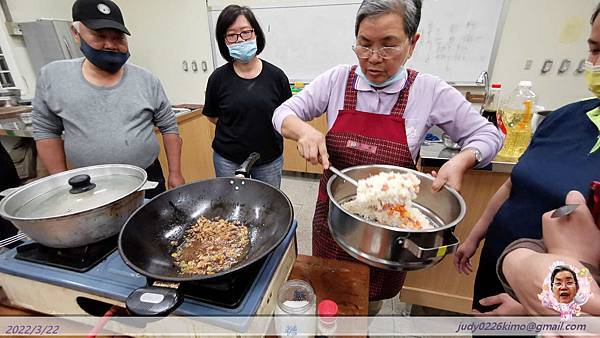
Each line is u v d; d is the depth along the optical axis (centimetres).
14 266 61
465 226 133
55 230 56
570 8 246
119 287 56
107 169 79
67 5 330
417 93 91
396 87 91
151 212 68
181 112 249
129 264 50
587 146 66
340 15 298
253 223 74
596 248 45
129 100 129
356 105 97
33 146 217
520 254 50
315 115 108
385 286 115
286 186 316
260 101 166
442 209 75
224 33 160
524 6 254
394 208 70
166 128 151
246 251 65
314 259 80
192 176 268
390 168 82
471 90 291
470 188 127
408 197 69
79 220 57
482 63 280
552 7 249
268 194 75
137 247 59
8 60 286
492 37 269
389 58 80
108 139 125
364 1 77
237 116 168
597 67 63
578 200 49
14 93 249
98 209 58
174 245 68
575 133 70
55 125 131
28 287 62
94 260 61
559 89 272
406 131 92
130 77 131
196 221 75
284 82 176
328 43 312
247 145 173
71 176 75
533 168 75
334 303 62
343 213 64
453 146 129
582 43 253
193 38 346
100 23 108
